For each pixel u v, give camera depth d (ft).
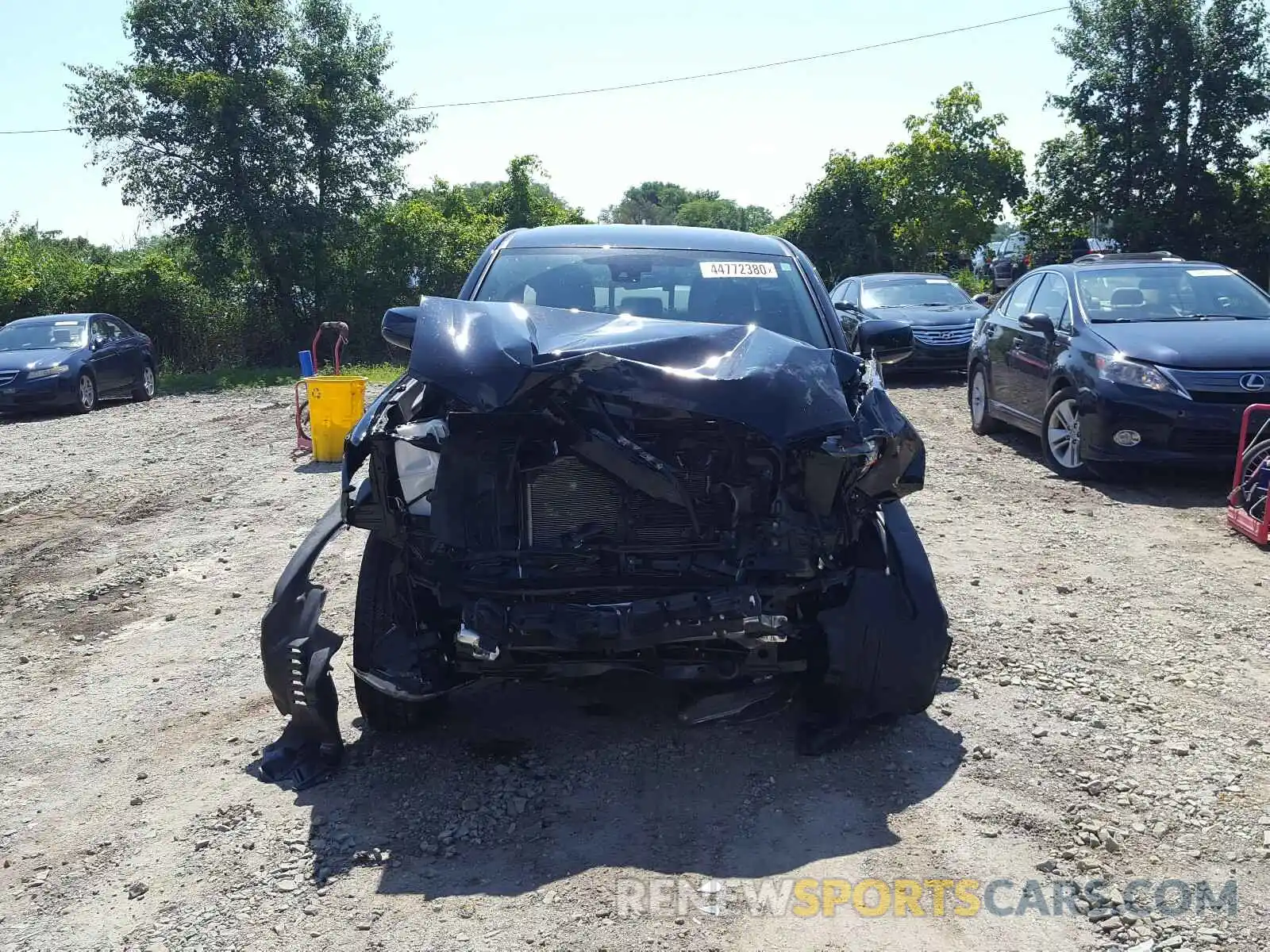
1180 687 15.70
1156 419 26.66
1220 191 97.19
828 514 12.31
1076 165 101.14
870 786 12.75
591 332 12.71
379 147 87.56
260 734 14.87
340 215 85.87
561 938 10.08
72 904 11.07
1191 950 9.78
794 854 11.39
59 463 38.73
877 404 12.92
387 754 13.84
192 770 13.89
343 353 88.22
